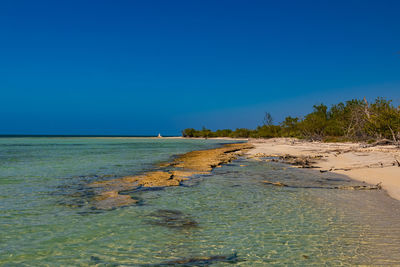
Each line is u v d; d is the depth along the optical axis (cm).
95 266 652
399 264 640
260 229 880
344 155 3045
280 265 648
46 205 1162
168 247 754
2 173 2044
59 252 723
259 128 12025
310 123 6688
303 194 1368
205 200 1254
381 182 1603
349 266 636
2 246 754
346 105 6131
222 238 811
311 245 752
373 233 825
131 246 760
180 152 4441
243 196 1330
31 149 4972
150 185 1580
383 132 3481
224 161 2877
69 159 3136
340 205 1148
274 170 2264
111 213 1053
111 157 3447
